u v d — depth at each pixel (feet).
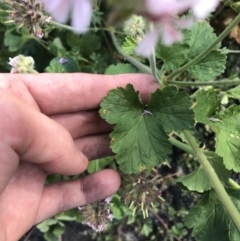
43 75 0.50
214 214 0.56
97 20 0.59
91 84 0.51
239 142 0.53
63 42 0.74
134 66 0.66
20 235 0.48
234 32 0.76
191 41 0.57
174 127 0.49
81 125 0.53
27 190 0.49
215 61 0.56
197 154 0.52
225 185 0.60
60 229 0.75
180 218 0.78
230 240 0.55
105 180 0.52
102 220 0.58
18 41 0.72
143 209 0.53
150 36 0.18
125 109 0.50
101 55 0.73
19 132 0.36
